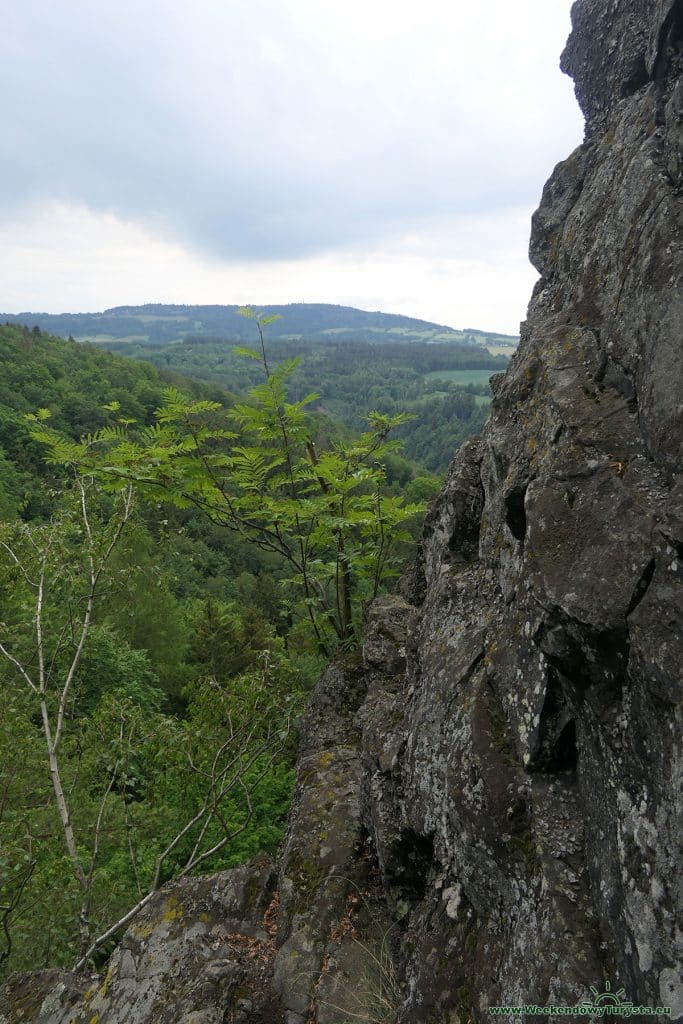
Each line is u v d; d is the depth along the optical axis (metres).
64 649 8.80
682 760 2.11
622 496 2.80
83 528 8.04
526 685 3.12
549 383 3.76
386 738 4.73
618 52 4.86
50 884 6.96
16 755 7.13
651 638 2.34
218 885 4.90
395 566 8.40
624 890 2.34
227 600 48.78
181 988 3.99
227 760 7.43
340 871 4.64
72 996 4.24
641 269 3.38
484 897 3.10
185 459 6.54
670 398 2.80
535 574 2.92
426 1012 3.07
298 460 7.47
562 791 2.88
